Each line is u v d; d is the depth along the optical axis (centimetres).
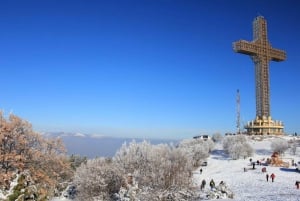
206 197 4256
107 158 5188
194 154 8856
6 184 2184
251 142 12319
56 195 4181
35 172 3045
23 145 3197
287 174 6925
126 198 3906
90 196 4316
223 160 9688
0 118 3181
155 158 4375
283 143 10469
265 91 14000
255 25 14012
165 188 3869
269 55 13962
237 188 5334
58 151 3528
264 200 4044
